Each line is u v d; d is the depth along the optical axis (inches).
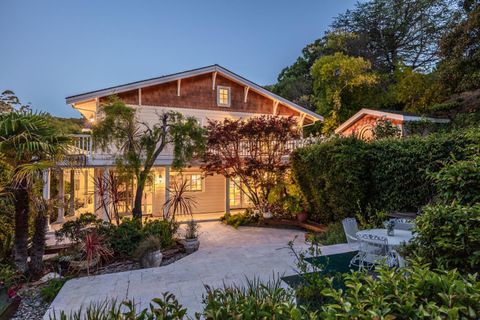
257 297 87.7
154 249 229.5
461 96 527.8
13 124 170.4
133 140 309.7
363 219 289.0
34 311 155.0
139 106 438.9
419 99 619.8
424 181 254.1
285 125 402.9
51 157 192.9
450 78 504.7
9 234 225.1
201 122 480.4
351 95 755.4
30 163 185.5
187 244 268.1
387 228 195.0
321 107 782.5
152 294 164.6
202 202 506.6
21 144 173.0
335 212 331.9
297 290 126.4
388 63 944.9
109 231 251.0
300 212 389.1
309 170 365.7
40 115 192.1
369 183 307.0
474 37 458.6
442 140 244.5
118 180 318.3
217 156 400.8
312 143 410.6
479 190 127.8
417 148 262.2
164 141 323.9
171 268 212.5
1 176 199.5
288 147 460.4
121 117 301.3
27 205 201.3
